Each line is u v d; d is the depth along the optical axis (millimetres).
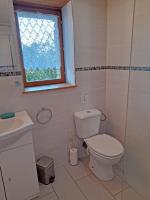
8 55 1528
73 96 1998
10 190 1472
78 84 1996
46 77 2010
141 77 1613
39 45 1878
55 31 1950
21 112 1682
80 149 2256
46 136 1938
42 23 1844
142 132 1678
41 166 1774
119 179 1877
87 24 1873
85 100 2100
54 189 1760
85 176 1942
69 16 1795
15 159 1421
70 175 1963
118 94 2010
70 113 2033
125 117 1938
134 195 1661
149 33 1470
